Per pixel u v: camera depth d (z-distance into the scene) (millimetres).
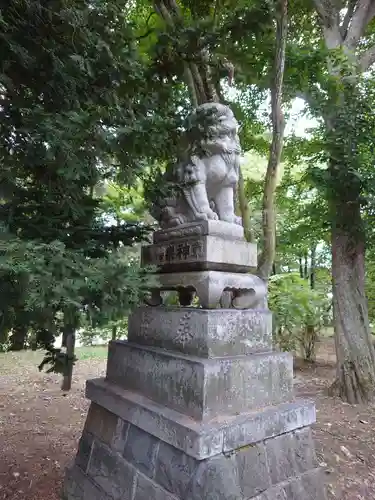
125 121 2238
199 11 4715
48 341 2727
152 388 2191
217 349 2029
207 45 2605
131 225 2822
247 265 2379
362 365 5805
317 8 6496
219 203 2504
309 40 7129
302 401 2271
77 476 2543
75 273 1709
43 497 2773
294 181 7938
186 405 1932
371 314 8070
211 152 2418
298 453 2146
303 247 9023
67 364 2795
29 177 2674
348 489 3039
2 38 1913
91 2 2045
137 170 2393
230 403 1944
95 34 2115
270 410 2068
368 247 6211
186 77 4051
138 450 2105
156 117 2139
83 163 2131
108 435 2385
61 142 1951
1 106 2059
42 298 1535
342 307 6086
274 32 4918
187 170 2416
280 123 4668
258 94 6492
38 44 2041
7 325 2029
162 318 2346
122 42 2277
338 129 5688
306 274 11633
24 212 2420
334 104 5738
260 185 7598
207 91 3562
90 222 2646
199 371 1875
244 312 2201
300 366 8211
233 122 2490
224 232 2301
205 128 2244
